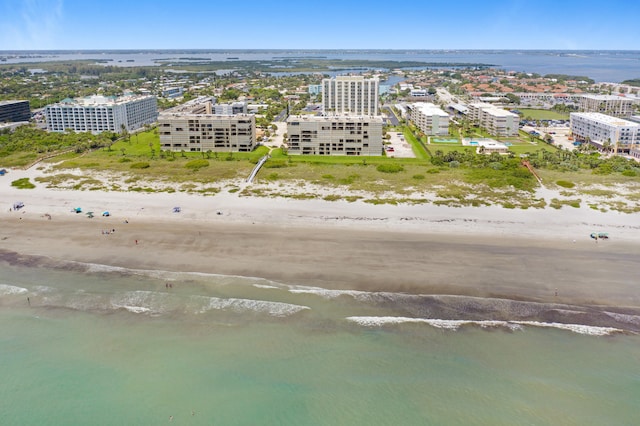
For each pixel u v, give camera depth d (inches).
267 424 2239.2
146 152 7706.7
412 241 3988.7
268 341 2751.0
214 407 2324.1
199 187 5447.8
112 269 3535.9
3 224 4431.6
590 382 2453.2
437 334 2795.3
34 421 2277.3
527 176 5723.4
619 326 2849.4
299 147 7618.1
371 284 3299.7
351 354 2652.6
